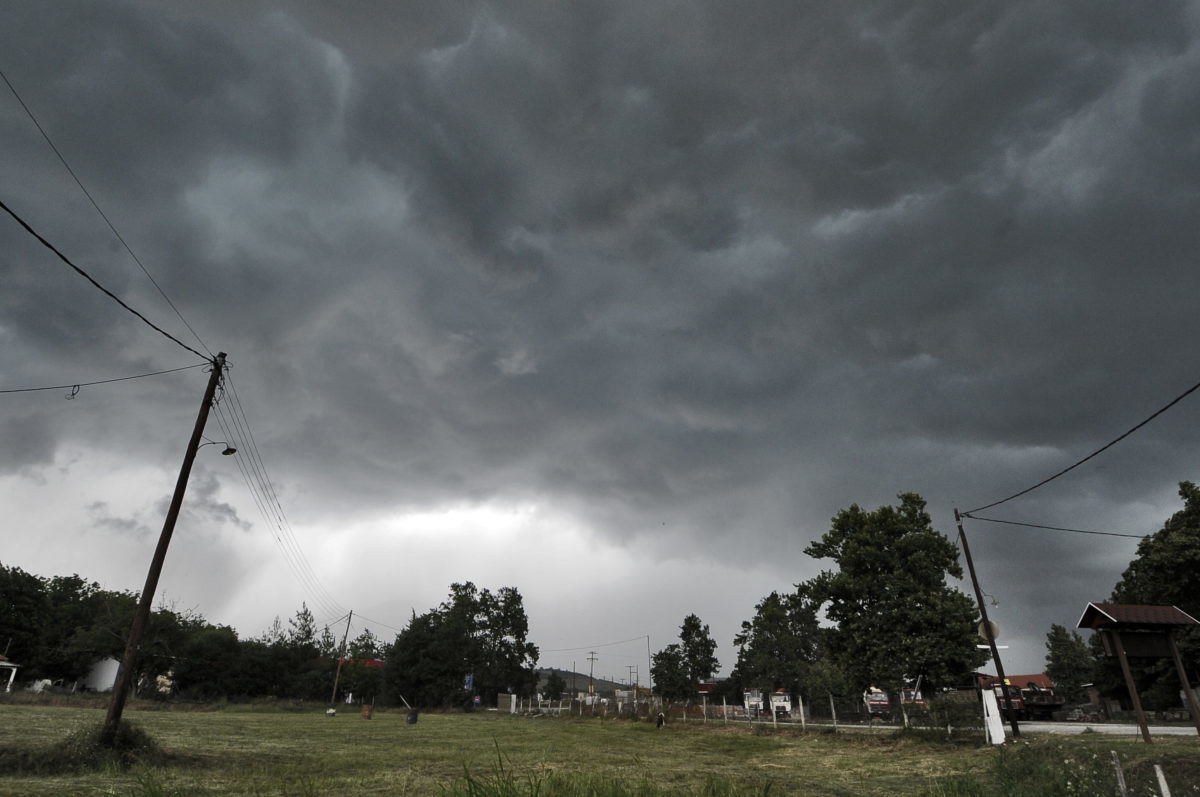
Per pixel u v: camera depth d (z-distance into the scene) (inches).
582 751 1101.1
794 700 2896.2
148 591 804.6
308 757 871.7
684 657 3245.6
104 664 2901.1
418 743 1202.6
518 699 3762.3
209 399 903.1
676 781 668.7
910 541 1298.0
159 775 631.2
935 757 944.9
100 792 515.8
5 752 676.7
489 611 4389.8
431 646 3646.7
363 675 3873.0
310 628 4077.3
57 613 2970.0
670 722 2317.9
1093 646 1791.3
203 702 2817.4
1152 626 720.3
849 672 1320.1
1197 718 698.2
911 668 1217.4
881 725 1605.6
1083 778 551.2
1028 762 671.1
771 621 3228.3
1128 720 1469.0
